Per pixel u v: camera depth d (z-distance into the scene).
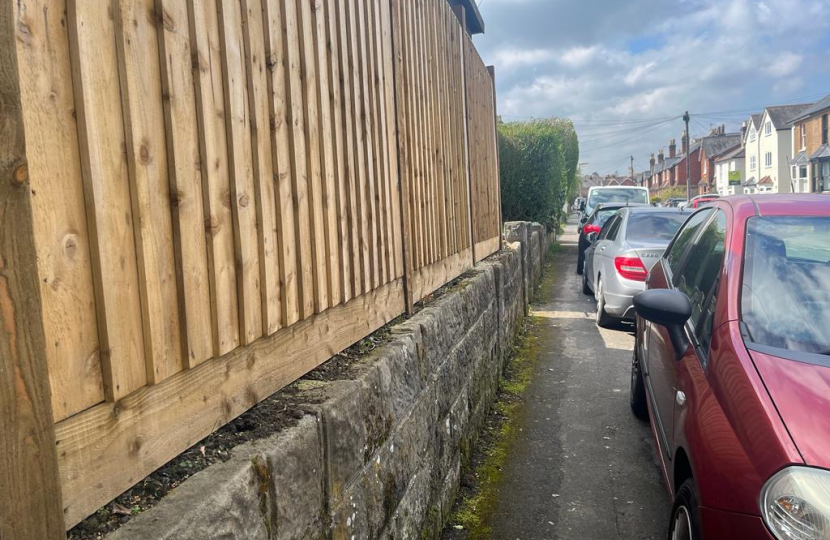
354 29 2.83
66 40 1.27
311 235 2.32
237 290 1.83
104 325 1.34
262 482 1.60
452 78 5.10
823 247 3.03
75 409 1.27
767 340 2.62
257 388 1.96
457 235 5.13
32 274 1.06
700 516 2.34
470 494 3.95
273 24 2.04
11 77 1.03
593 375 6.35
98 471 1.33
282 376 2.12
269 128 2.01
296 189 2.18
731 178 52.66
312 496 1.85
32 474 1.05
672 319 3.16
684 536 2.65
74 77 1.28
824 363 2.44
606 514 3.69
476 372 4.67
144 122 1.46
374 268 3.02
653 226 8.20
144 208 1.46
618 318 7.87
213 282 1.71
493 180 7.58
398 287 3.42
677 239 4.75
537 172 17.48
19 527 1.03
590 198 18.52
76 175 1.29
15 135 1.03
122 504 1.39
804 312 2.72
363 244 2.88
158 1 1.51
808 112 44.62
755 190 57.38
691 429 2.64
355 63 2.82
